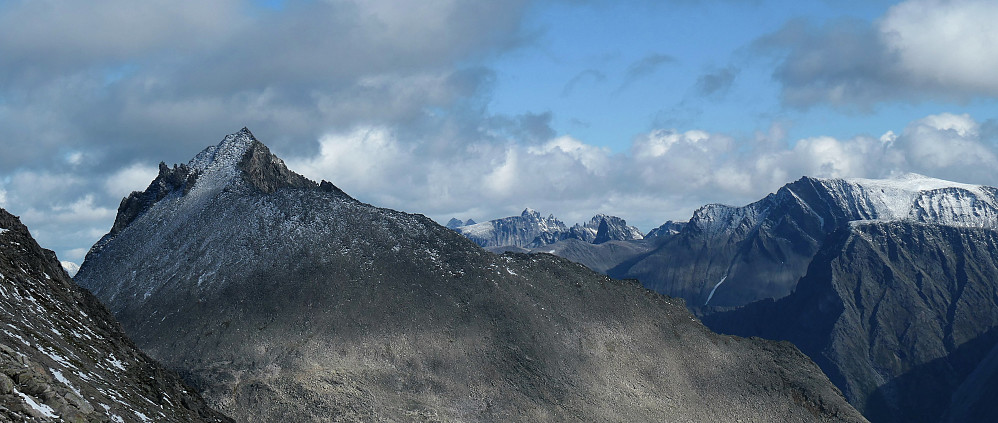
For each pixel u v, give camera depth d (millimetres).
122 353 101688
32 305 94125
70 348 89938
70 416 67500
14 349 76188
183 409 98250
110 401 80625
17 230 110438
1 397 62281
